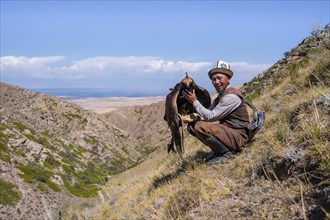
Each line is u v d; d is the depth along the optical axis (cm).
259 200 407
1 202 6419
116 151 14650
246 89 1733
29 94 16825
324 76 750
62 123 15438
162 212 515
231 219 398
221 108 543
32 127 14100
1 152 9100
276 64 1605
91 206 933
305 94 666
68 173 9612
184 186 546
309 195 366
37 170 8894
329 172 371
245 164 507
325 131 442
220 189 480
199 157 687
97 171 11506
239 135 558
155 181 727
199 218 434
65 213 874
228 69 554
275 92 965
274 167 455
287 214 356
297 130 508
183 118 556
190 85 550
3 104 15662
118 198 844
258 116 564
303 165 419
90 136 15088
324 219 316
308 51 1250
